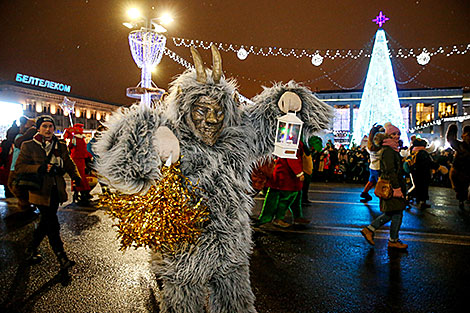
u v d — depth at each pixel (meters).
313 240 4.86
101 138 1.93
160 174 1.86
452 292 3.22
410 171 7.67
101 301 3.00
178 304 1.99
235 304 2.07
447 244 4.74
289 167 5.15
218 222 2.00
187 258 1.95
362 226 5.72
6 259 4.02
